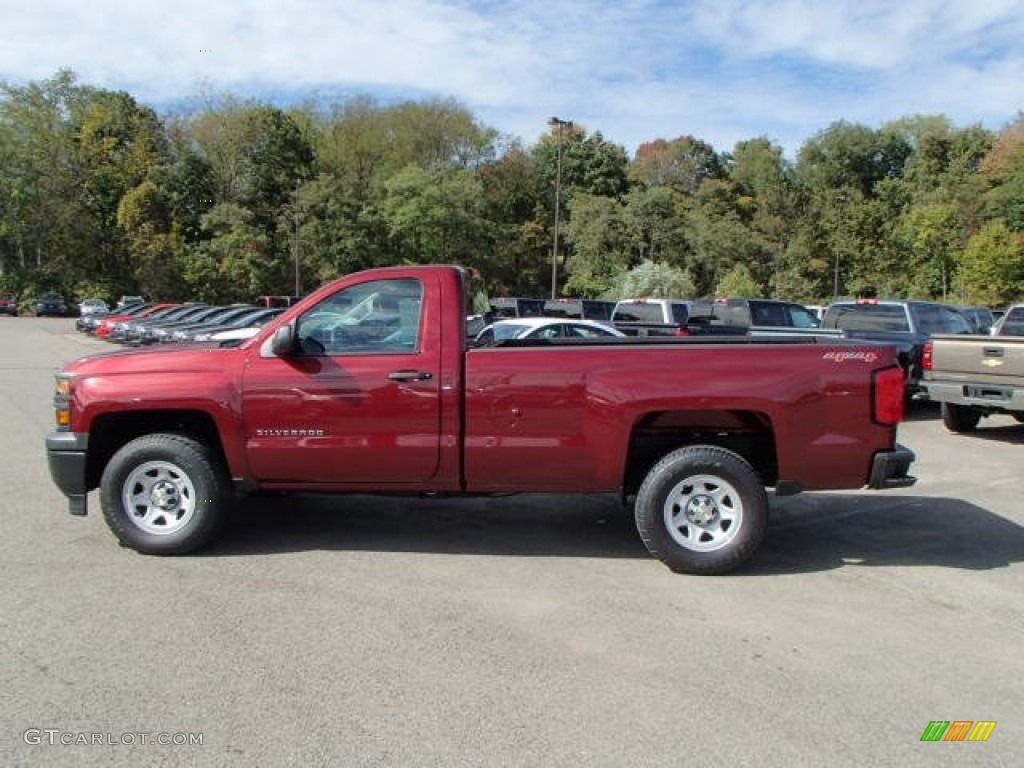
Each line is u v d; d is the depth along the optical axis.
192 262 60.38
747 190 86.25
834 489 5.30
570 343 5.81
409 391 5.26
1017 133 63.97
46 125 68.94
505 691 3.56
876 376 5.23
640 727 3.28
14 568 5.11
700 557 5.17
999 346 10.25
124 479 5.35
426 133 76.88
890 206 66.62
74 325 48.59
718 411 5.37
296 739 3.15
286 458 5.34
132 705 3.39
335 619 4.35
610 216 61.53
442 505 6.99
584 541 5.95
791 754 3.10
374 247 63.28
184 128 72.50
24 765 2.95
